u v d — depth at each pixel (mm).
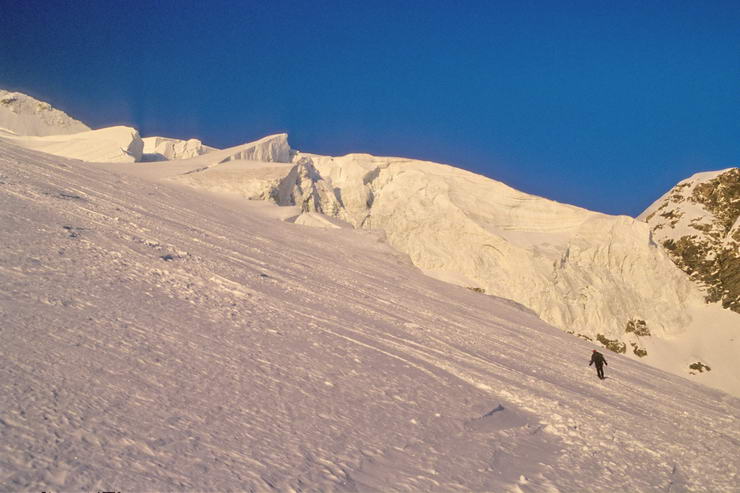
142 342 11117
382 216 84938
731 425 21281
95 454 6383
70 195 28438
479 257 73000
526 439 12703
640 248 71812
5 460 5688
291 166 76438
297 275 28641
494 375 18703
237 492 6477
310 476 7527
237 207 59000
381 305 27469
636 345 65125
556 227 76938
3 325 9523
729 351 62906
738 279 68625
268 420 9156
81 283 14062
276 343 14508
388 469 8625
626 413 18312
